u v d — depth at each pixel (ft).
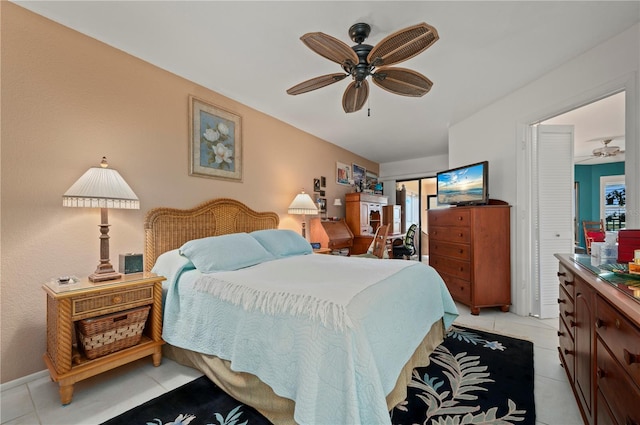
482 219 10.18
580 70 7.55
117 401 5.16
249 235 8.59
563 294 6.06
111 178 6.07
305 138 14.15
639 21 6.19
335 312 4.11
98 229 6.93
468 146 12.10
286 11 5.85
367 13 5.90
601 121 12.59
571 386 5.30
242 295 5.23
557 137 9.70
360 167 19.52
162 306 6.75
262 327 4.74
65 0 5.61
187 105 8.86
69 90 6.45
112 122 7.16
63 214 6.36
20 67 5.79
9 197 5.66
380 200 18.56
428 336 6.95
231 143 10.21
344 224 16.11
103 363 5.51
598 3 5.64
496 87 9.51
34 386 5.64
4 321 5.59
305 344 4.09
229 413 4.82
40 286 6.03
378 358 4.25
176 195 8.56
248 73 8.46
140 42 7.00
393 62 5.64
